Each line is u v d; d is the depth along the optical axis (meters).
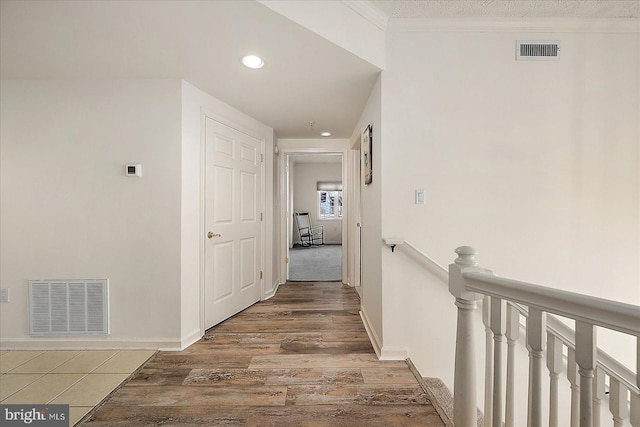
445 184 2.05
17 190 2.19
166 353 2.13
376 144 2.20
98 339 2.20
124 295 2.21
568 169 2.06
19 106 2.19
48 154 2.19
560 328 1.17
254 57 1.89
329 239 9.41
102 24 1.55
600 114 2.06
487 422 1.04
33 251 2.20
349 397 1.63
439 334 2.06
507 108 2.06
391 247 2.05
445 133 2.05
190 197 2.31
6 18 1.50
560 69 2.06
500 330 0.94
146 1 1.38
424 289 2.06
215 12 1.47
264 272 3.46
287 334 2.46
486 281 0.93
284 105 2.74
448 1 1.84
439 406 1.57
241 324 2.67
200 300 2.42
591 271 2.04
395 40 2.05
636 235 2.04
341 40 1.77
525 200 2.05
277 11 1.48
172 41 1.71
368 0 1.84
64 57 1.88
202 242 2.45
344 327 2.61
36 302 2.19
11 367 1.95
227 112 2.74
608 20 2.02
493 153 2.06
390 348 2.05
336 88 2.34
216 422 1.45
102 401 1.60
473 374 1.02
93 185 2.20
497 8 1.91
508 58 2.05
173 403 1.58
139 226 2.21
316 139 4.07
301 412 1.51
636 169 2.05
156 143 2.21
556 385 0.81
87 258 2.21
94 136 2.20
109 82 2.20
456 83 2.06
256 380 1.79
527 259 2.04
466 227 2.05
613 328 0.63
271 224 3.54
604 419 1.53
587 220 2.05
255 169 3.23
